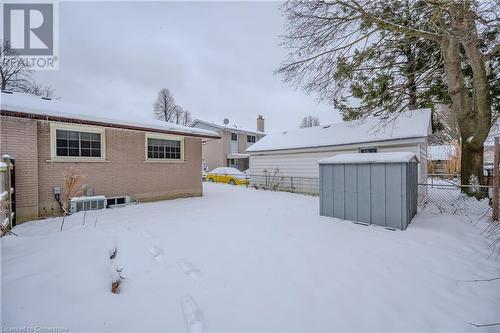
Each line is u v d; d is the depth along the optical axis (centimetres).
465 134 764
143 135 868
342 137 1165
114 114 835
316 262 341
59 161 662
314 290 268
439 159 2152
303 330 204
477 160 739
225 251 384
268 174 1450
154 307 234
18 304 217
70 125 686
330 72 717
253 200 966
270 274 306
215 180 1836
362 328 207
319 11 629
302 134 1441
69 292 242
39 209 625
